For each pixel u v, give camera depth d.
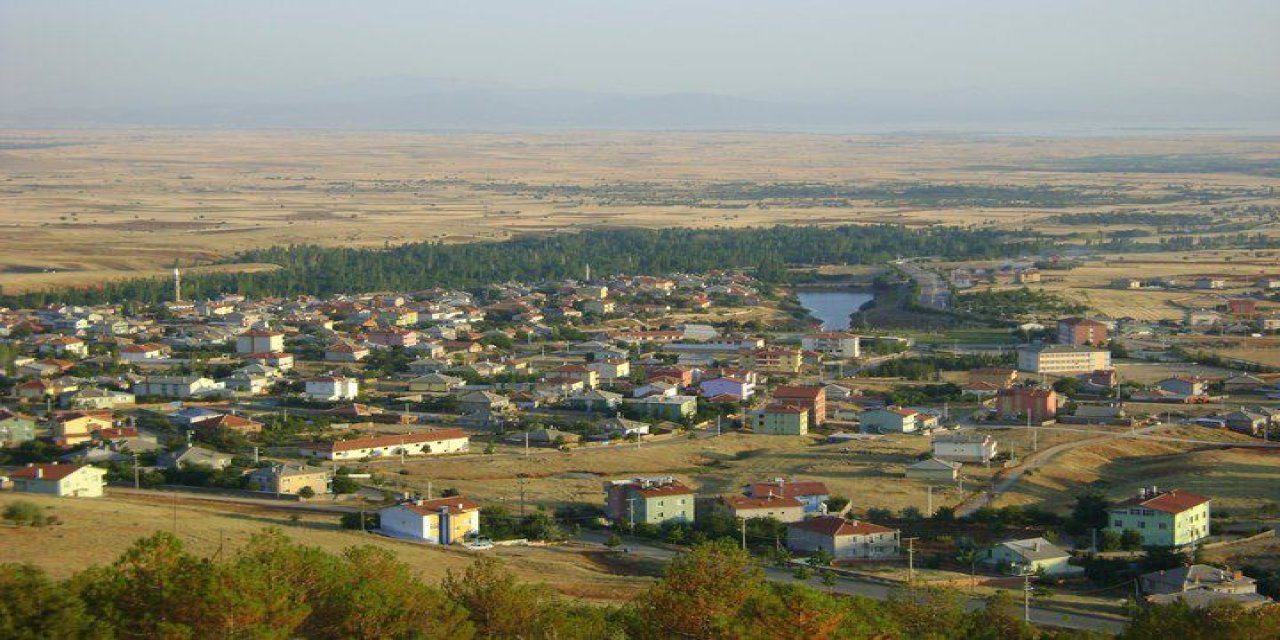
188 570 141.75
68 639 131.12
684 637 153.12
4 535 187.50
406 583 158.25
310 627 148.50
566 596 191.88
